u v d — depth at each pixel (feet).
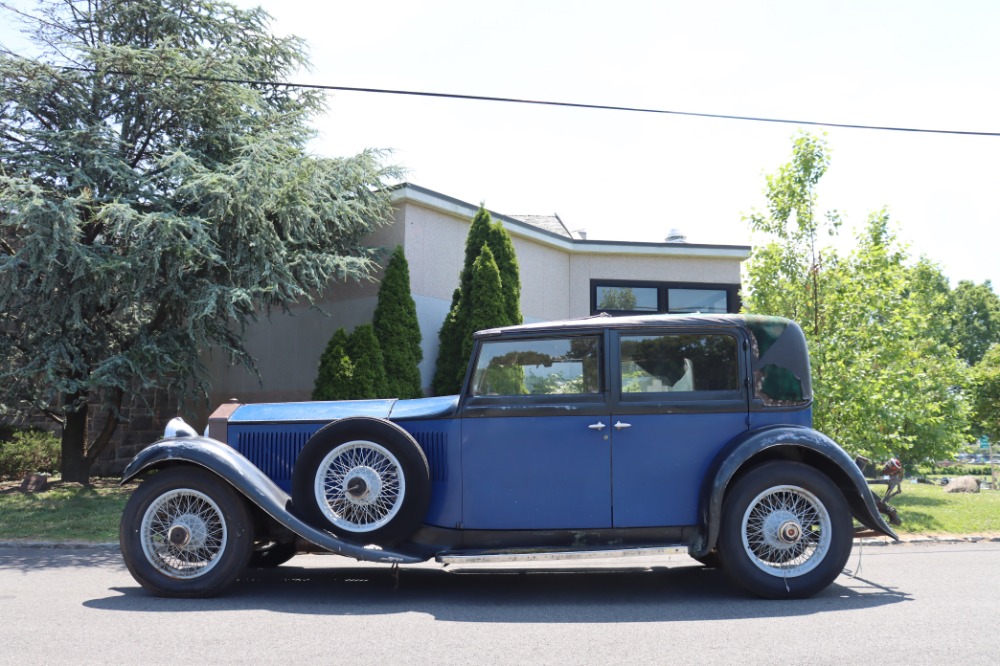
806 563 17.31
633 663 12.23
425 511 17.67
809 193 34.99
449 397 19.07
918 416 34.81
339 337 40.81
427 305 45.57
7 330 41.55
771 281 35.32
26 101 37.29
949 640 13.43
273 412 19.89
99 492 40.52
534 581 20.10
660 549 17.16
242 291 35.81
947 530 28.78
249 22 44.68
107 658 12.53
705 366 18.25
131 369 38.47
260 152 37.11
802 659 12.35
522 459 17.87
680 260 56.54
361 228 43.96
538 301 52.03
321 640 13.71
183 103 39.27
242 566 17.69
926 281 63.93
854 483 17.31
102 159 36.58
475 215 45.11
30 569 23.22
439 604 17.06
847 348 33.91
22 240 35.65
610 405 17.88
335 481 17.97
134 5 41.24
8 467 47.73
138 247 34.65
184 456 17.60
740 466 17.60
